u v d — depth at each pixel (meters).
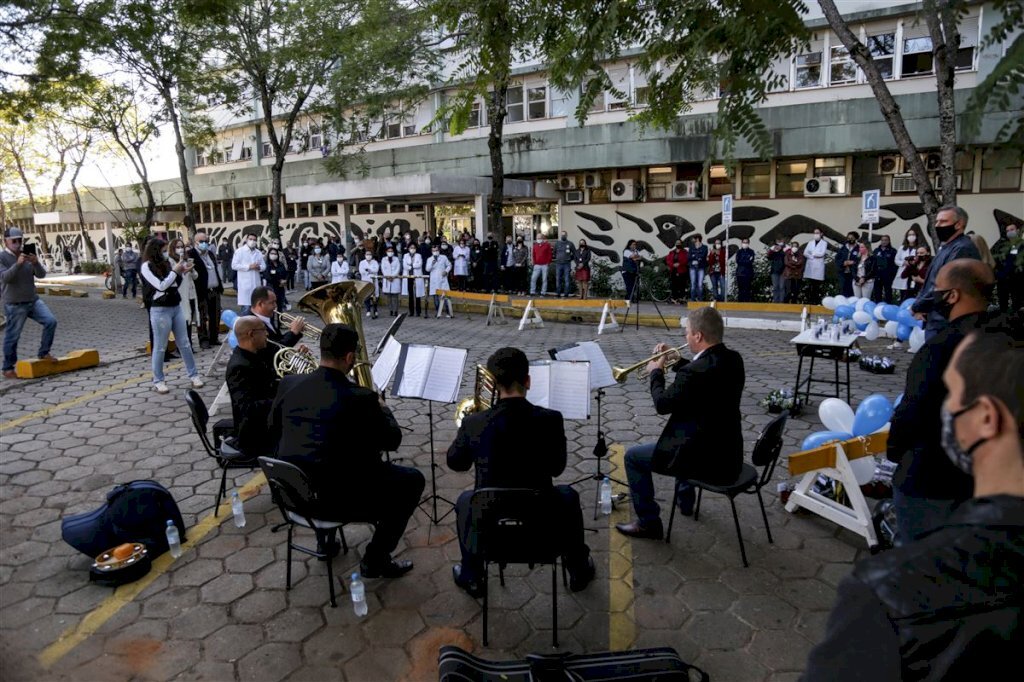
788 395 6.72
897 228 15.85
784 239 17.25
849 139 15.10
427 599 3.48
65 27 10.87
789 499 4.36
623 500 4.63
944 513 2.40
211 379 8.12
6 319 8.25
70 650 3.07
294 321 5.41
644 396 7.29
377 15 16.48
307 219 27.50
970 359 1.08
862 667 0.98
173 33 15.79
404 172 21.95
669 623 3.24
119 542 3.83
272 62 17.52
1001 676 0.91
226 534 4.18
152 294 7.45
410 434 6.09
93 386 7.83
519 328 12.55
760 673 2.88
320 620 3.30
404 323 13.88
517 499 2.92
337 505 3.35
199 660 3.00
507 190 18.39
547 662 2.62
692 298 16.33
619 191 19.12
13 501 4.66
